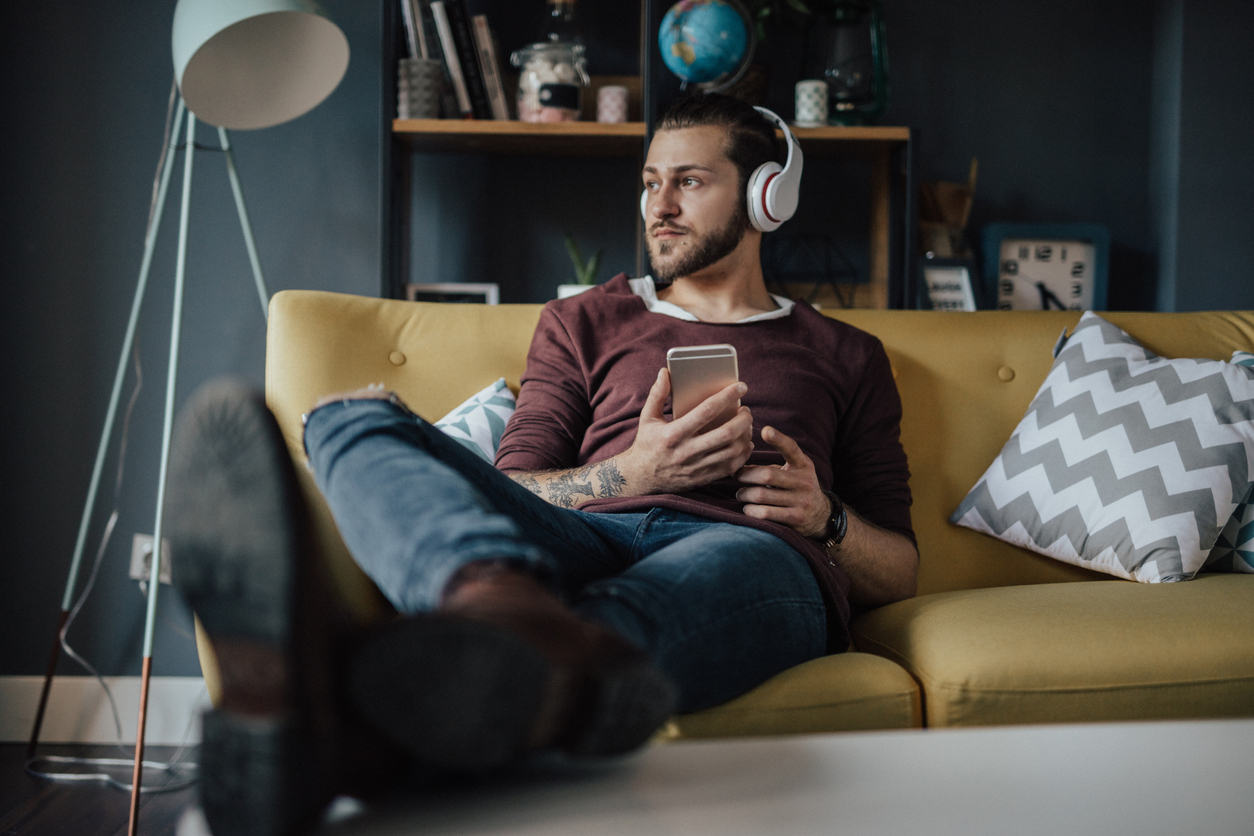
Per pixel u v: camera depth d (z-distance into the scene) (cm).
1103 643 100
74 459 212
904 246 209
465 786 54
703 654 84
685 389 113
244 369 218
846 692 92
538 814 50
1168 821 49
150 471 214
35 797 174
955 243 222
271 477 50
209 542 50
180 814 166
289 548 48
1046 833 48
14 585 211
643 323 138
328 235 221
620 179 230
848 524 117
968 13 239
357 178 221
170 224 216
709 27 197
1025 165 240
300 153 220
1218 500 130
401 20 206
